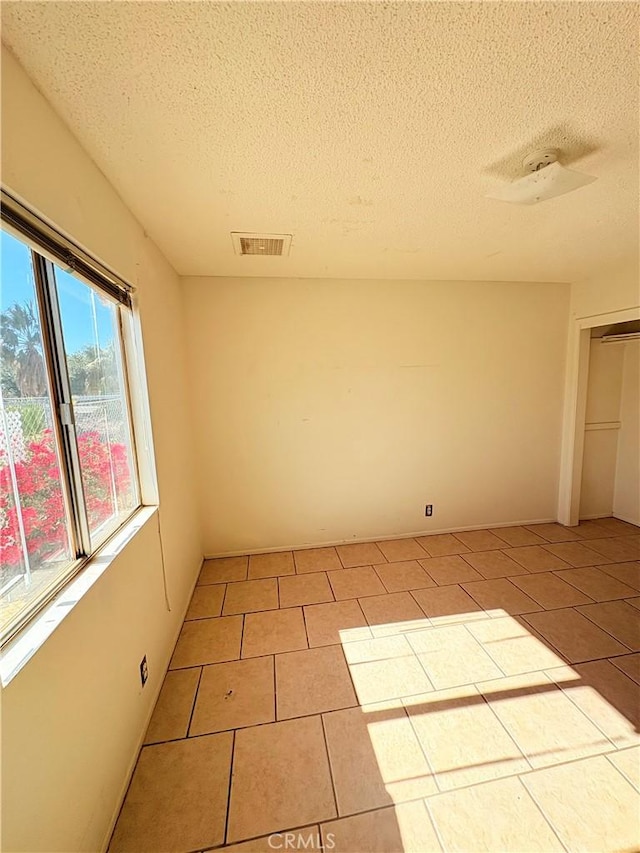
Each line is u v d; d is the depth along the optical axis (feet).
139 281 5.89
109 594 4.09
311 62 3.08
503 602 7.79
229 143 4.15
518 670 5.95
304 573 9.09
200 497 9.78
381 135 4.08
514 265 9.00
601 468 11.94
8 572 2.89
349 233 6.79
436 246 7.57
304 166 4.65
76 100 3.39
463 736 4.86
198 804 4.09
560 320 11.03
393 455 10.63
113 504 5.01
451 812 4.00
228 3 2.60
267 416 9.82
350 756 4.61
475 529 11.50
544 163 4.53
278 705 5.37
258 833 3.83
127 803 4.10
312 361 9.84
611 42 2.93
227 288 9.26
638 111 3.76
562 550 10.07
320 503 10.43
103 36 2.79
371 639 6.73
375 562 9.57
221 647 6.58
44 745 2.84
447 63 3.12
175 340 8.13
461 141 4.22
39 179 3.22
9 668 2.60
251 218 6.07
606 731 4.91
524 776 4.36
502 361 10.87
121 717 4.26
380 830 3.85
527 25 2.80
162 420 6.71
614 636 6.72
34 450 3.30
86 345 4.37
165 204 5.46
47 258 3.47
